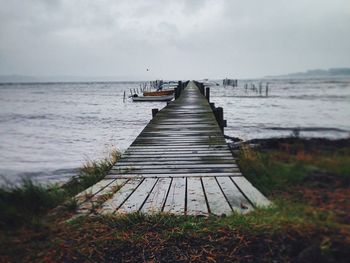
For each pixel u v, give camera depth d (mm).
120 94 92312
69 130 22734
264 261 2441
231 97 59812
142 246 2701
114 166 5633
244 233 2748
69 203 3635
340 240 2537
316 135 18828
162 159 6039
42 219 3299
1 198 3787
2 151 15492
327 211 3287
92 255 2604
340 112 33062
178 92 25562
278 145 12961
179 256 2559
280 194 4367
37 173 11297
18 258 2562
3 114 36688
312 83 157875
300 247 2535
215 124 10492
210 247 2645
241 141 14742
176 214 3271
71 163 12758
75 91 127750
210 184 4449
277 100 51750
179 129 9602
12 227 3094
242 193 4012
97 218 3197
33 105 52969
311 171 5465
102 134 20375
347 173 5195
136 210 3428
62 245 2719
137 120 27703
